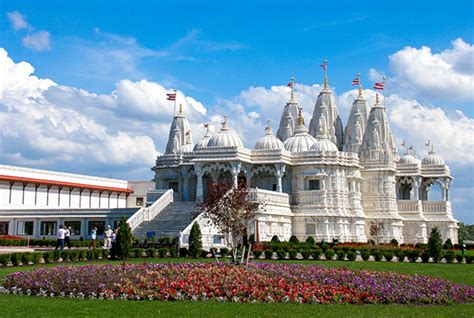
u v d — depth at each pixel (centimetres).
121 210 7975
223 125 8356
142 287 2908
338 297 2762
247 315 2314
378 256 5734
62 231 6169
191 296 2778
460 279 3888
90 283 2984
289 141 9094
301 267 3462
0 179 8394
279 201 7825
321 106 10581
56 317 2228
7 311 2367
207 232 6391
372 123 9481
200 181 8062
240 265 3538
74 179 9812
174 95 10175
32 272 3256
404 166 10400
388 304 2727
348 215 8375
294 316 2308
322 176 8300
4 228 8525
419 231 9750
